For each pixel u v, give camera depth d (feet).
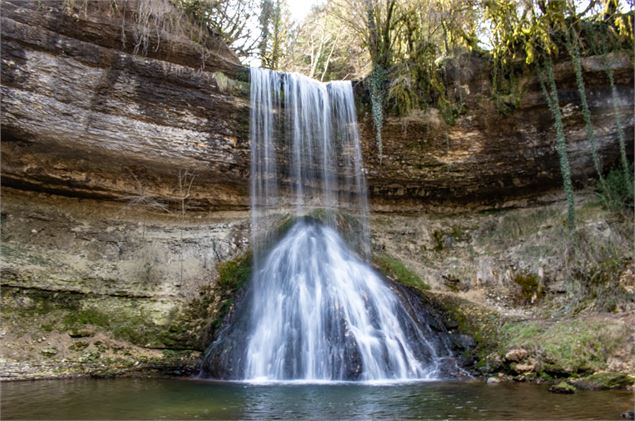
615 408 18.97
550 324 32.71
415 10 47.60
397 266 42.73
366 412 18.86
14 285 32.01
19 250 33.96
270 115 44.24
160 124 39.73
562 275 38.19
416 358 31.04
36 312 31.81
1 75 33.50
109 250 37.63
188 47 40.65
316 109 46.26
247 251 42.11
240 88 42.65
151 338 33.01
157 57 39.65
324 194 47.60
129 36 37.99
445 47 48.19
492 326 34.35
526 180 45.55
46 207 37.47
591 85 42.57
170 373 30.78
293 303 34.24
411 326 33.63
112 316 33.53
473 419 17.42
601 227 39.22
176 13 41.57
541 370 28.07
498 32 43.75
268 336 32.09
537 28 41.88
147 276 37.19
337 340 30.68
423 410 19.17
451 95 45.39
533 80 43.50
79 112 36.63
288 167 45.78
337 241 43.80
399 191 47.96
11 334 29.96
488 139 45.19
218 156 42.47
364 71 58.23
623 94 42.06
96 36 37.01
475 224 46.75
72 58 36.04
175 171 41.70
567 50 42.34
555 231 41.47
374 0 48.49
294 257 40.50
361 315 32.96
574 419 17.04
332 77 69.62
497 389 24.61
